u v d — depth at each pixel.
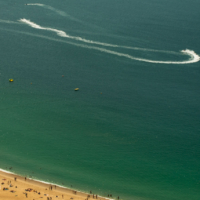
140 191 170.75
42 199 160.25
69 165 184.88
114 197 166.38
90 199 163.12
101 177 178.12
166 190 171.88
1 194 160.88
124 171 182.00
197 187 173.75
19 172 178.12
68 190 168.25
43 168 181.88
